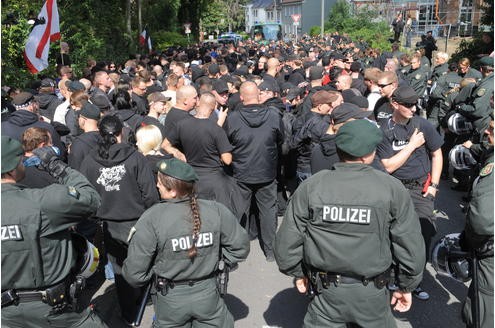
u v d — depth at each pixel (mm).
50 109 7012
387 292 2781
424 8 32125
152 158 4301
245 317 4219
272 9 75188
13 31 10758
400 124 3984
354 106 4008
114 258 3994
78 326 2941
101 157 3844
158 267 2855
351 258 2654
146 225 2811
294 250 2854
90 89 7461
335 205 2660
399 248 2715
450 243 3406
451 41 26859
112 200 3855
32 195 2707
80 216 2848
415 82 9938
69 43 15703
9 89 6953
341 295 2713
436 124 8398
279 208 6297
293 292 4645
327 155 4066
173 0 33938
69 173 3090
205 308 2869
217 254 2902
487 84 5926
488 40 12820
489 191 2729
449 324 4082
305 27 57812
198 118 4734
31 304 2738
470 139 6266
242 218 5543
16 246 2637
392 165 3838
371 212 2627
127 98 5680
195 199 2891
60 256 2809
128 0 23156
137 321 3980
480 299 2902
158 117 6160
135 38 24953
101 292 4688
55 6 8320
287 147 5453
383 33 31844
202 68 11008
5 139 2742
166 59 15164
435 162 4020
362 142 2699
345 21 35594
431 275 4859
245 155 4887
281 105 5922
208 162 4773
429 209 4059
